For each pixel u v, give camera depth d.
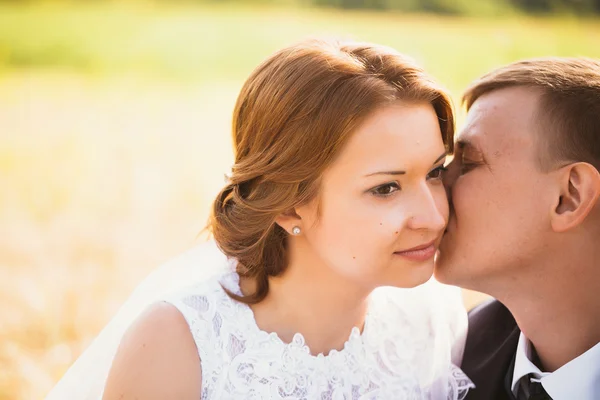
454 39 14.94
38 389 3.11
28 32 18.41
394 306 2.00
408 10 21.44
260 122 1.67
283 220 1.69
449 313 2.07
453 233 1.83
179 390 1.65
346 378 1.79
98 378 1.94
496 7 20.27
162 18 21.17
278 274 1.75
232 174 1.75
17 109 11.56
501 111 1.79
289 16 20.94
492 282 1.85
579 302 1.78
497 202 1.76
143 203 6.63
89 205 6.55
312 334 1.79
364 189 1.59
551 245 1.75
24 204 6.45
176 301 1.71
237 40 17.73
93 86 14.01
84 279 4.51
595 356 1.73
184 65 16.08
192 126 10.59
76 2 23.89
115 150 8.88
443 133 1.72
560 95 1.72
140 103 12.36
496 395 1.98
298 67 1.62
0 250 5.13
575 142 1.70
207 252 2.03
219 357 1.69
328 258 1.67
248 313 1.75
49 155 8.55
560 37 13.81
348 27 17.38
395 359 1.92
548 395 1.82
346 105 1.56
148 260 5.06
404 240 1.63
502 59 12.34
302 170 1.61
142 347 1.66
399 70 1.61
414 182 1.63
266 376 1.71
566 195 1.71
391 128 1.57
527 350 1.91
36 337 3.64
